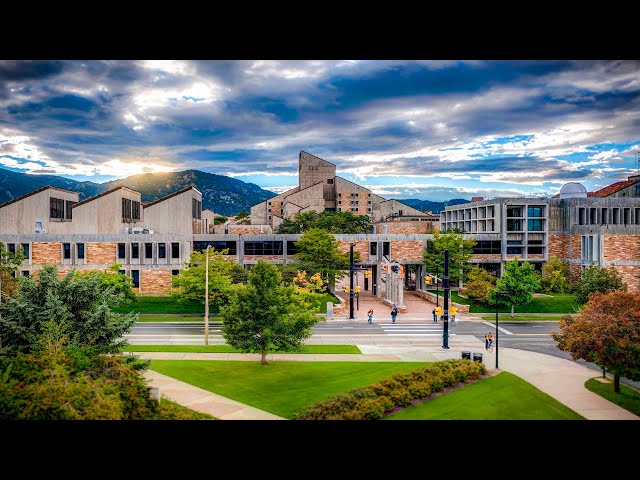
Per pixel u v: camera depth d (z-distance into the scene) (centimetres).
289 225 12350
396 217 14025
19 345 2475
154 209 7750
